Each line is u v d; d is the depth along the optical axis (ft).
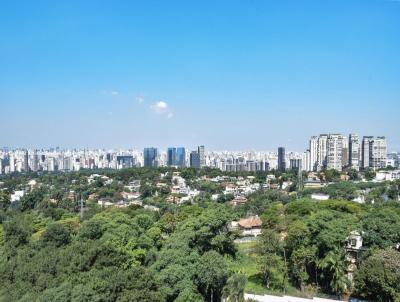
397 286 168.76
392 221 218.59
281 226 284.20
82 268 168.55
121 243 209.05
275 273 214.90
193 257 188.75
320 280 212.64
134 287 147.02
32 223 346.74
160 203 548.31
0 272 185.47
